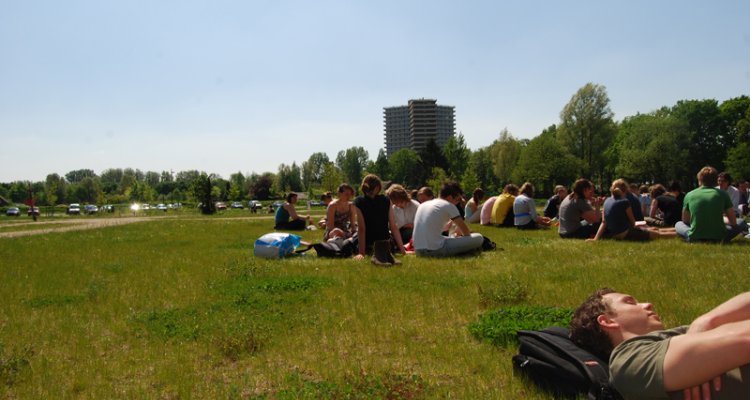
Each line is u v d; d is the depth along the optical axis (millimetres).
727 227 10570
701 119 77438
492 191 99625
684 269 7418
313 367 4277
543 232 14914
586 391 3188
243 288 7430
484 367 4062
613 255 9172
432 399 3533
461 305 5969
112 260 11195
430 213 10141
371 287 7129
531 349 3670
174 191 140750
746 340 2443
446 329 5125
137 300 6969
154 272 9203
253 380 4117
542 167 79312
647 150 73312
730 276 6836
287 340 5012
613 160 90938
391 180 137750
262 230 20266
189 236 17828
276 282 7609
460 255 10023
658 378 2607
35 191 131875
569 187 87438
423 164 98062
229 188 125500
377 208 10461
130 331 5562
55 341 5324
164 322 5816
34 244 15992
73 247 14570
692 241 10758
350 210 12922
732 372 2521
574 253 9547
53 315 6316
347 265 9180
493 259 9242
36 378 4305
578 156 80250
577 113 78875
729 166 66312
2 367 4363
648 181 78125
